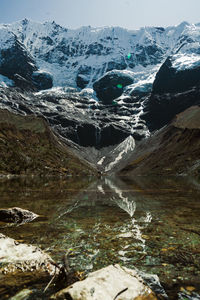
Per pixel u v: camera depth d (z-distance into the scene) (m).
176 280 4.11
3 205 13.96
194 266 4.73
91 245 6.16
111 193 23.89
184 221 9.23
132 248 5.89
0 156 119.50
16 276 4.23
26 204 14.64
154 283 3.98
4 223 9.08
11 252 5.27
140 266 4.72
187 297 3.52
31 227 8.36
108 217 10.30
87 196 20.58
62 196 20.38
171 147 179.38
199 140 152.75
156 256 5.30
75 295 3.26
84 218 10.05
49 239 6.75
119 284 3.64
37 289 3.74
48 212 11.75
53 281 4.07
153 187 34.06
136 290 3.54
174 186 35.81
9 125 165.88
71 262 4.93
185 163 133.50
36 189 29.22
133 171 189.38
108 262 4.93
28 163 132.50
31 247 5.66
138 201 16.30
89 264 4.82
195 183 45.31
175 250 5.72
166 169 140.75
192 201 16.14
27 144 163.50
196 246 6.02
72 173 164.25
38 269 4.53
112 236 7.06
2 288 3.77
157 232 7.48
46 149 176.88
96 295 3.28
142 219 9.72
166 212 11.51
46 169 141.75
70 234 7.32
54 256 5.33
